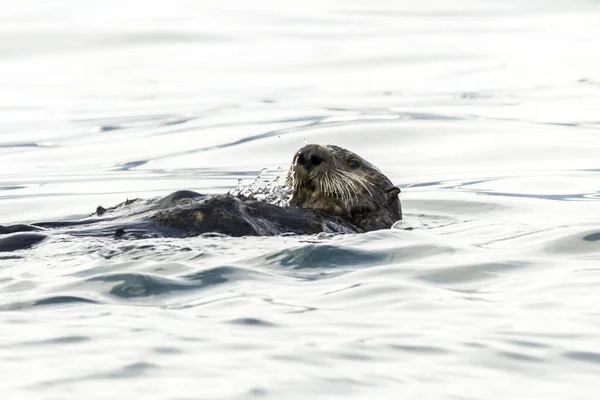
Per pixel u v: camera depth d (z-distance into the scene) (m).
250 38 72.69
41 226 24.72
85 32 72.44
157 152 45.97
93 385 14.93
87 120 52.19
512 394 14.98
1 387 14.84
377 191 29.56
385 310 18.80
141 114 53.19
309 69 63.69
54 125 51.31
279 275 21.47
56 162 44.81
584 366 16.08
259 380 15.15
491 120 50.28
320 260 22.66
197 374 15.37
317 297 19.67
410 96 56.19
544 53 67.56
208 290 20.14
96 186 40.12
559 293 19.92
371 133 47.56
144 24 75.94
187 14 81.19
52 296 19.47
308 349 16.44
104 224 24.67
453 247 24.31
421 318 18.25
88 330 17.23
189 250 22.73
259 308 18.75
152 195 38.28
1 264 21.69
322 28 76.81
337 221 27.89
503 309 18.84
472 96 56.12
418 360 16.14
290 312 18.50
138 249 22.62
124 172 42.59
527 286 20.61
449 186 38.91
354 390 14.93
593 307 18.89
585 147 44.88
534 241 25.20
